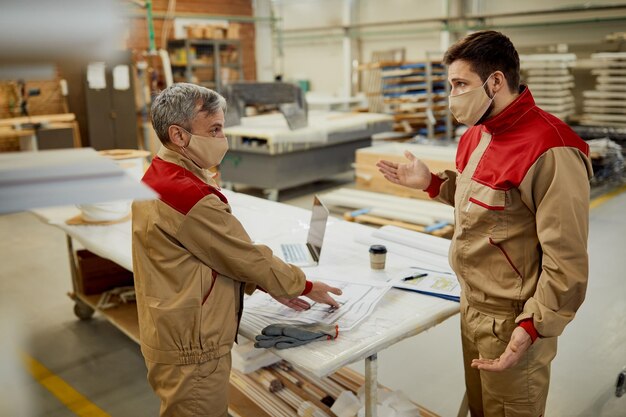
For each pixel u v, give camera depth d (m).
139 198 0.31
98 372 2.89
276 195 6.13
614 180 6.93
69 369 2.91
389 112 8.87
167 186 1.42
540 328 1.32
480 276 1.53
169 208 1.41
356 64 11.59
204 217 1.42
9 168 0.31
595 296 3.61
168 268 1.44
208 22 10.40
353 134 6.84
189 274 1.45
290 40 13.47
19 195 0.28
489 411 1.62
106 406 2.60
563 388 2.61
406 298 1.84
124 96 7.48
